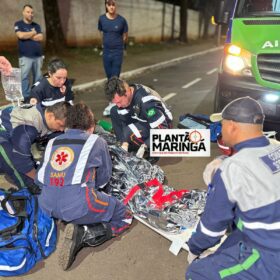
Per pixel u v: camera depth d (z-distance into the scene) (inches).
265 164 68.9
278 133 193.8
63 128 130.7
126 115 167.5
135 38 799.1
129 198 129.8
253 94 183.8
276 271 68.9
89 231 111.1
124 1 735.1
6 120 132.6
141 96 159.3
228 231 112.0
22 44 259.3
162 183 148.3
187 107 283.0
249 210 67.9
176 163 178.4
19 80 165.2
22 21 259.6
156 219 121.8
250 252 70.7
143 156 168.1
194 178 163.3
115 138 175.0
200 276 76.5
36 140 141.3
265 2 195.8
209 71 490.0
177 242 113.6
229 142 75.6
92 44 645.3
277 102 179.9
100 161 112.9
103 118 247.4
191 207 124.0
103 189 133.3
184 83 391.5
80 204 106.9
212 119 137.2
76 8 597.0
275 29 182.4
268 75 179.9
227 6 206.8
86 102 296.0
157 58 594.2
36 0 501.4
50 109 128.9
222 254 75.5
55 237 114.3
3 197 118.3
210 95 328.2
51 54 503.2
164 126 163.5
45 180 109.7
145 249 116.5
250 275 70.2
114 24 291.0
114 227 118.3
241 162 69.3
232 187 68.2
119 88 152.9
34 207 113.2
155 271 106.8
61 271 106.0
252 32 185.0
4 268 100.0
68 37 597.3
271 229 67.9
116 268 107.9
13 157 129.0
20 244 102.7
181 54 686.5
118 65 306.5
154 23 866.1
